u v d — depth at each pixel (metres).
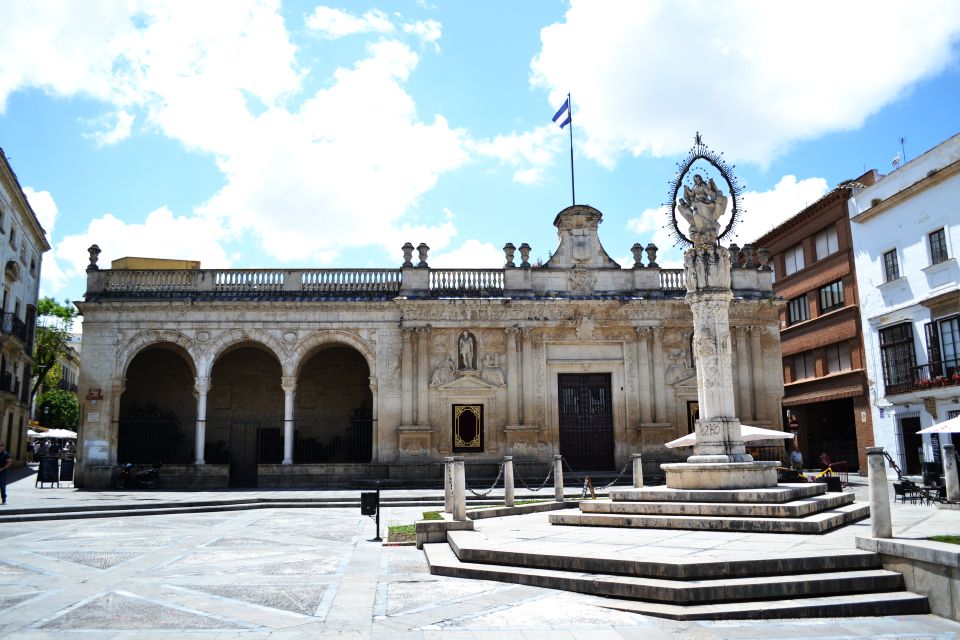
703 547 13.05
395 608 10.64
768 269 38.25
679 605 10.54
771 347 37.62
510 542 14.48
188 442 40.22
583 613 10.34
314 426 40.81
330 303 36.56
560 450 36.78
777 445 36.47
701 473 18.17
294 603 10.98
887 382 38.38
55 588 12.10
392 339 36.88
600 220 38.66
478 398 36.62
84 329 36.00
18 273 46.50
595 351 37.53
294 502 28.19
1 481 25.53
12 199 43.38
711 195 20.14
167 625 9.70
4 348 43.38
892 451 37.97
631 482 34.69
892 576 11.20
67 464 36.41
